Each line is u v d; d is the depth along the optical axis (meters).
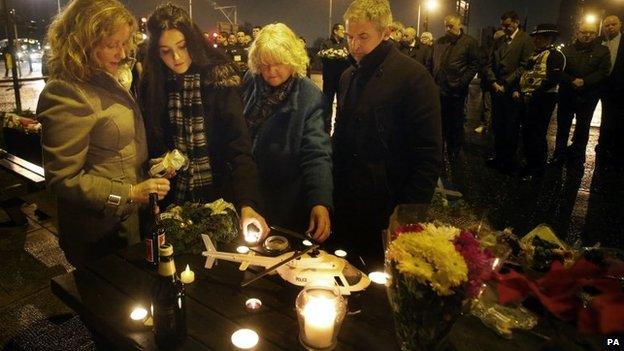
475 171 5.78
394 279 1.19
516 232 4.04
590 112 5.98
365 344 1.39
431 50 7.90
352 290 1.61
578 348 1.27
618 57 5.79
